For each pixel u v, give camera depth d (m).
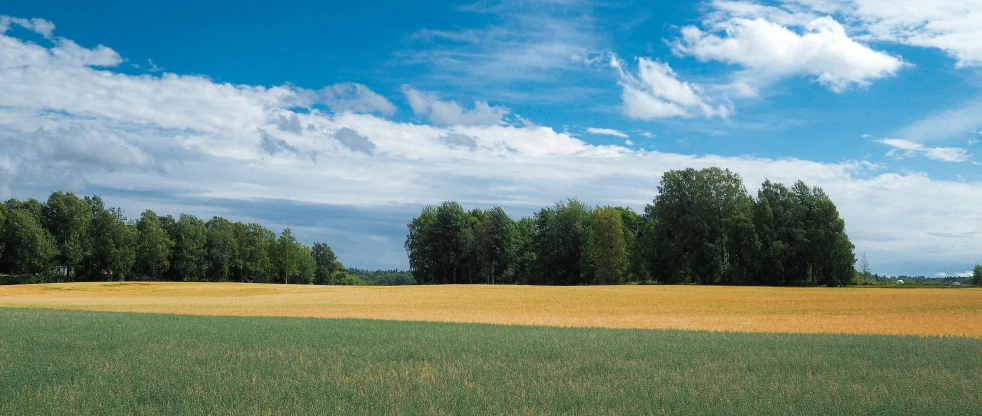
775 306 47.34
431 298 58.16
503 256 108.56
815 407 11.41
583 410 11.19
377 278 184.75
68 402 11.23
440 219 111.75
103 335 22.36
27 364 15.62
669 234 92.12
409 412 10.83
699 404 11.66
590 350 19.33
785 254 86.31
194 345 19.86
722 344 21.05
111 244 95.38
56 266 91.56
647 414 10.84
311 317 33.50
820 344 21.11
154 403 11.45
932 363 16.73
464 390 12.66
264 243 119.31
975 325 31.06
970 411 11.13
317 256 141.75
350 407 11.23
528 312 42.19
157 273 105.44
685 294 62.72
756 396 12.38
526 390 12.93
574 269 107.56
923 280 105.00
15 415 10.42
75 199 95.44
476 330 25.72
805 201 90.56
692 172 91.50
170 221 112.06
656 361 17.11
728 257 90.19
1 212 88.88
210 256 111.25
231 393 12.18
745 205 91.56
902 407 11.32
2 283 85.62
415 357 17.77
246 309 44.31
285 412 10.75
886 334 25.34
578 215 107.56
